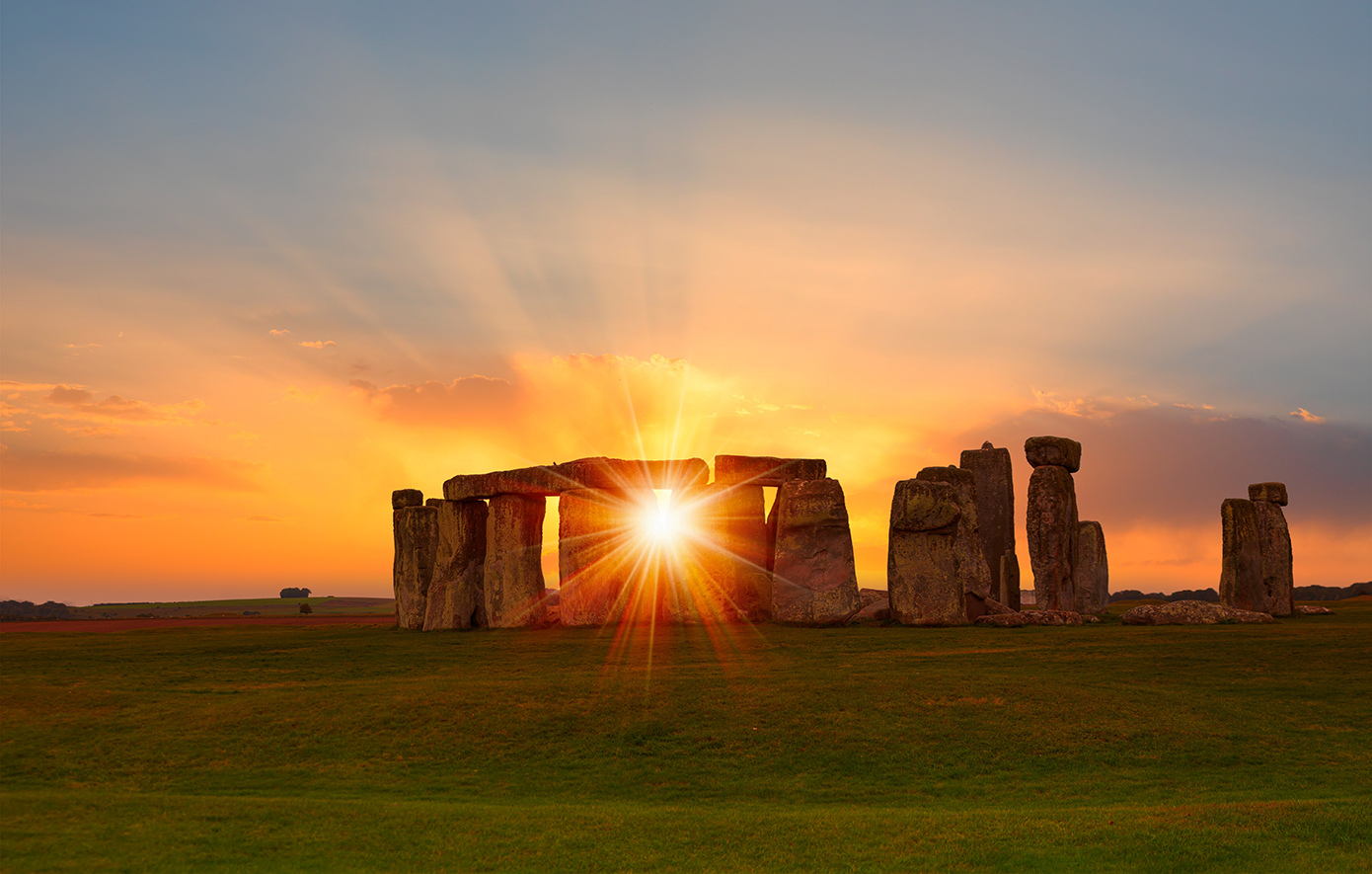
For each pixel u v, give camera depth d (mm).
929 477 40344
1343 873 13492
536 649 33156
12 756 19328
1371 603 52375
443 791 18062
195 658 32531
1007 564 44969
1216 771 19031
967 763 19609
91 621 64562
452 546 44531
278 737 20750
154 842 14141
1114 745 20391
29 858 13305
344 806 16250
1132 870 13852
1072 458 42594
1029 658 28703
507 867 13984
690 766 19469
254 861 13711
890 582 38625
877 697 23000
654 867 14086
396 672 28969
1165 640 31875
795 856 14516
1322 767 19062
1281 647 29766
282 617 69562
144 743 20297
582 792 18141
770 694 23219
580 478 41719
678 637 35219
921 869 14039
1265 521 44656
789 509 39938
